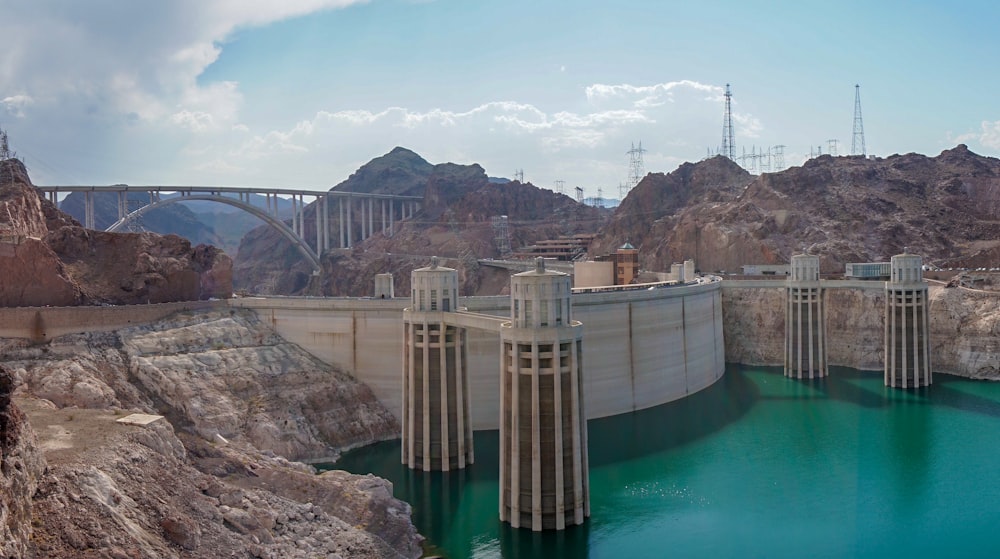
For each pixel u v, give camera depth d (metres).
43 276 104.81
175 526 55.81
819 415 128.75
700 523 82.06
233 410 100.25
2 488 43.41
